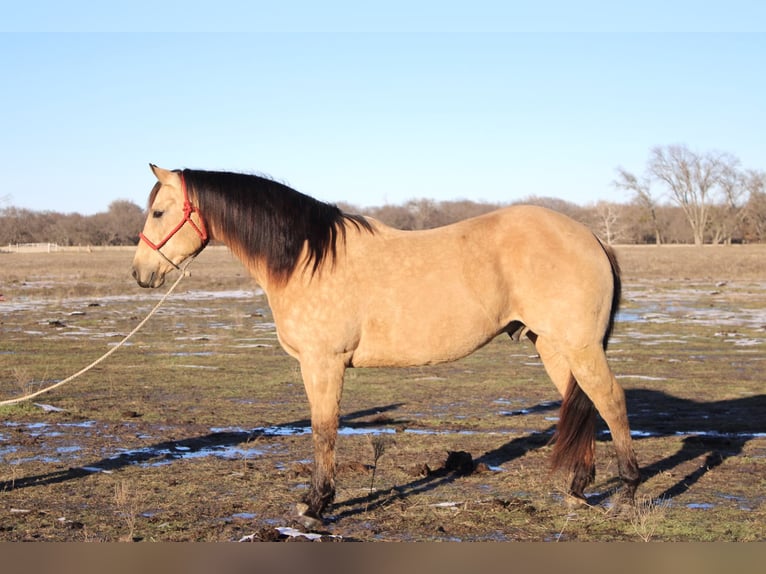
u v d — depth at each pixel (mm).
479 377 13516
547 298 6145
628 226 104125
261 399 11445
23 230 93000
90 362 14859
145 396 11617
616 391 6207
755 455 8164
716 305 27141
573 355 6156
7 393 11609
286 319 6215
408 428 9609
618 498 6227
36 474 7371
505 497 6734
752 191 105250
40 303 27312
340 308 6109
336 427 6148
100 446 8531
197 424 9734
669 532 5770
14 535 5656
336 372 6152
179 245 6594
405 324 6172
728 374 13695
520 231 6301
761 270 47938
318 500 6008
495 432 9320
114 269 47844
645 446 8609
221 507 6375
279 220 6242
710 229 109062
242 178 6516
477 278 6207
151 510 6320
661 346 17406
